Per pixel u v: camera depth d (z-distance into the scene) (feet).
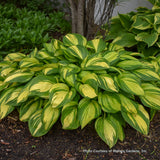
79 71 6.71
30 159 5.86
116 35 10.57
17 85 7.32
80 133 6.79
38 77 6.52
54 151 6.15
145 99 6.41
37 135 6.07
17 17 13.41
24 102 6.81
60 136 6.66
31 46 10.91
